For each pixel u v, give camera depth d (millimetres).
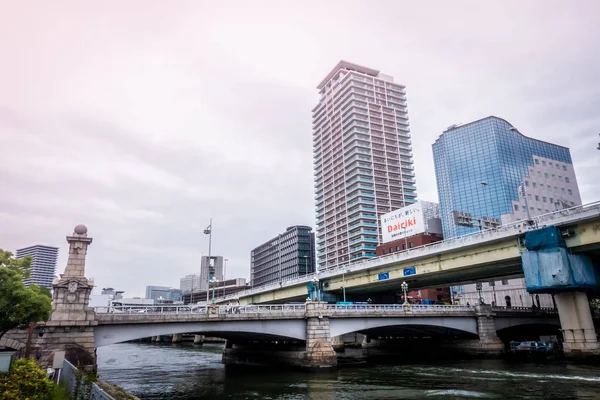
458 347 68562
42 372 19844
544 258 51469
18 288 31922
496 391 34750
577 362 50281
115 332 42281
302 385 40812
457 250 63844
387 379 43281
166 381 45938
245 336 54969
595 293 60750
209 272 71125
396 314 58938
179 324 45594
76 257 41062
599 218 48656
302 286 98312
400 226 124562
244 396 35594
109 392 19688
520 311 70750
